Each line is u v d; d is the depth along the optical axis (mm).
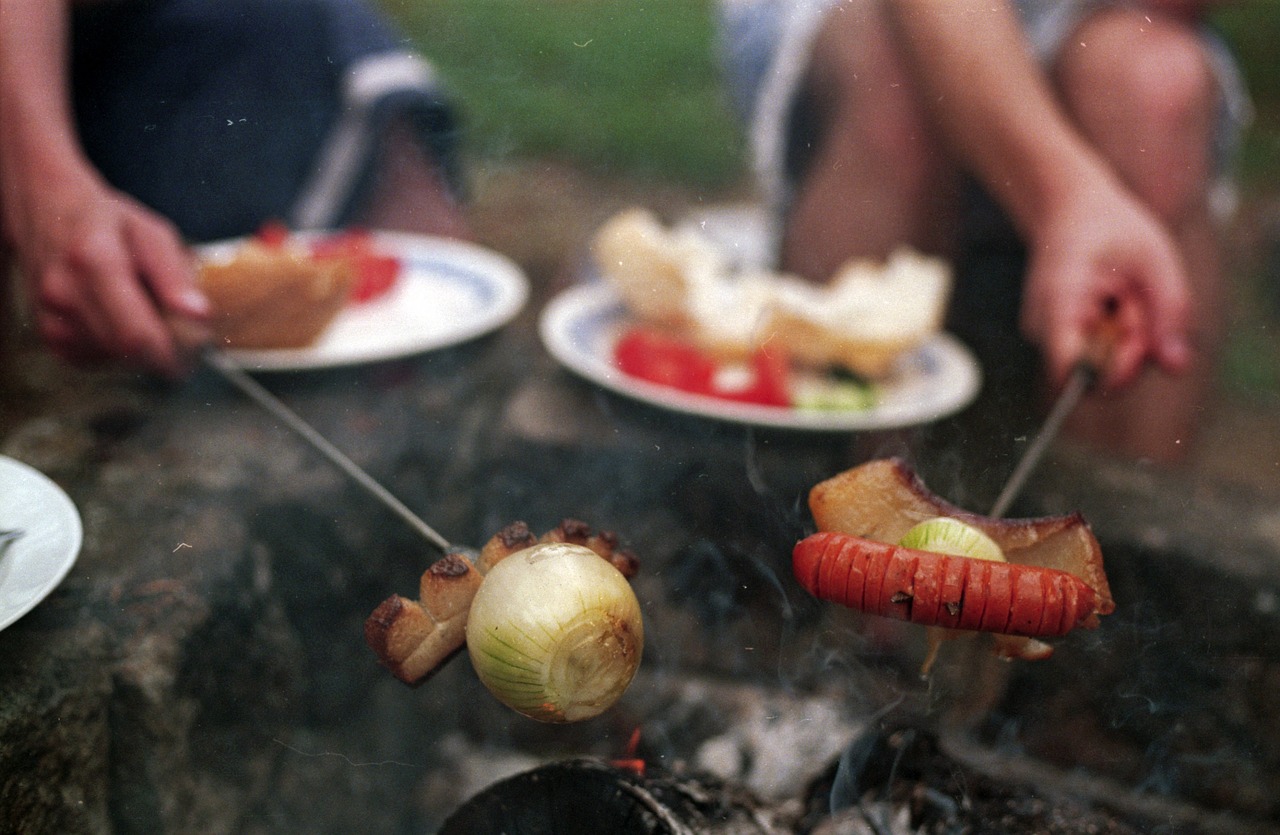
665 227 4289
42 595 1105
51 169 1896
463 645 1021
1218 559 1640
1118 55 2521
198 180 2818
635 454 1887
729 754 1576
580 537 1045
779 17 2896
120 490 1547
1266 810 1610
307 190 2969
